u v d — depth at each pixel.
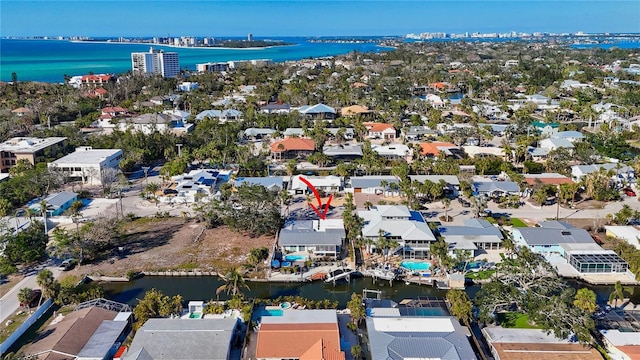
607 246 109.94
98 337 75.00
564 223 116.38
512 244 105.25
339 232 111.50
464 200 139.88
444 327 77.19
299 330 74.38
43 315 84.31
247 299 91.81
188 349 70.50
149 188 142.25
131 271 100.75
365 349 75.44
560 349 71.69
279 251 109.50
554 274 87.38
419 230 109.25
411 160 177.38
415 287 97.56
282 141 189.25
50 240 114.56
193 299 92.56
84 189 150.62
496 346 72.69
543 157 175.12
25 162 158.62
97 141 188.75
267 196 122.75
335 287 97.75
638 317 81.69
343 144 199.75
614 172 146.38
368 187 146.75
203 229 121.94
